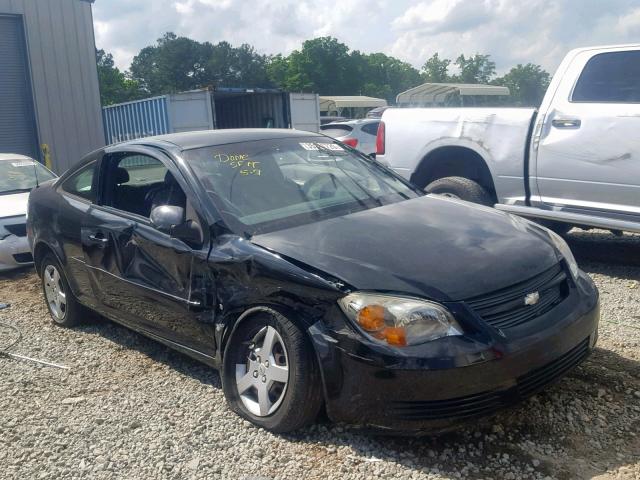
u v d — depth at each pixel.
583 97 6.07
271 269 3.56
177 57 109.69
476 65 92.00
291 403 3.41
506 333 3.19
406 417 3.13
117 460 3.46
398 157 7.35
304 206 4.19
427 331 3.12
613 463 3.17
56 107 17.78
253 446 3.49
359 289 3.28
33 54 17.22
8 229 7.63
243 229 3.90
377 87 103.44
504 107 6.64
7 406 4.15
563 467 3.16
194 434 3.66
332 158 4.93
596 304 3.71
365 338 3.17
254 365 3.67
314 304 3.37
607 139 5.80
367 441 3.46
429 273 3.34
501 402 3.19
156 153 4.57
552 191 6.25
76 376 4.58
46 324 5.78
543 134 6.23
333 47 102.19
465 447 3.36
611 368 4.12
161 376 4.49
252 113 24.20
